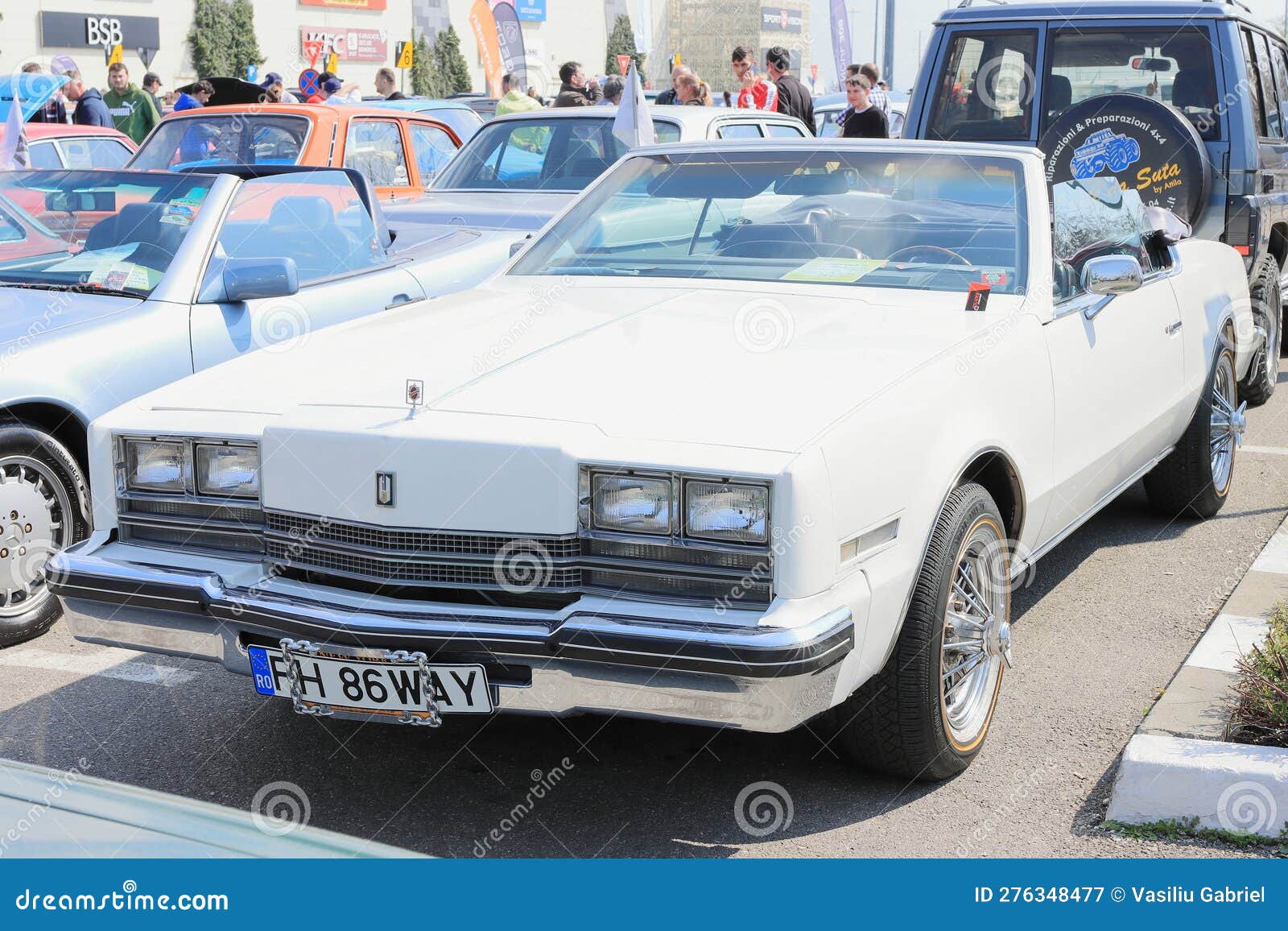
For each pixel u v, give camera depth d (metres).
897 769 3.36
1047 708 3.89
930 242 4.17
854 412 3.02
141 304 5.09
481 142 8.80
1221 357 5.69
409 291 6.08
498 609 2.96
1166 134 6.85
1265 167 7.48
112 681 4.23
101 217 5.56
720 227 4.40
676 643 2.77
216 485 3.30
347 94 16.16
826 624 2.80
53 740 3.77
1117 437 4.54
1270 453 7.02
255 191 5.70
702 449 2.88
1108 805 3.24
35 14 30.58
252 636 3.20
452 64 41.97
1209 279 5.67
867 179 4.40
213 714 3.95
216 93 13.89
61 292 5.23
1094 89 7.66
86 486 4.76
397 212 7.89
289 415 3.23
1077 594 4.91
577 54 49.12
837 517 2.87
